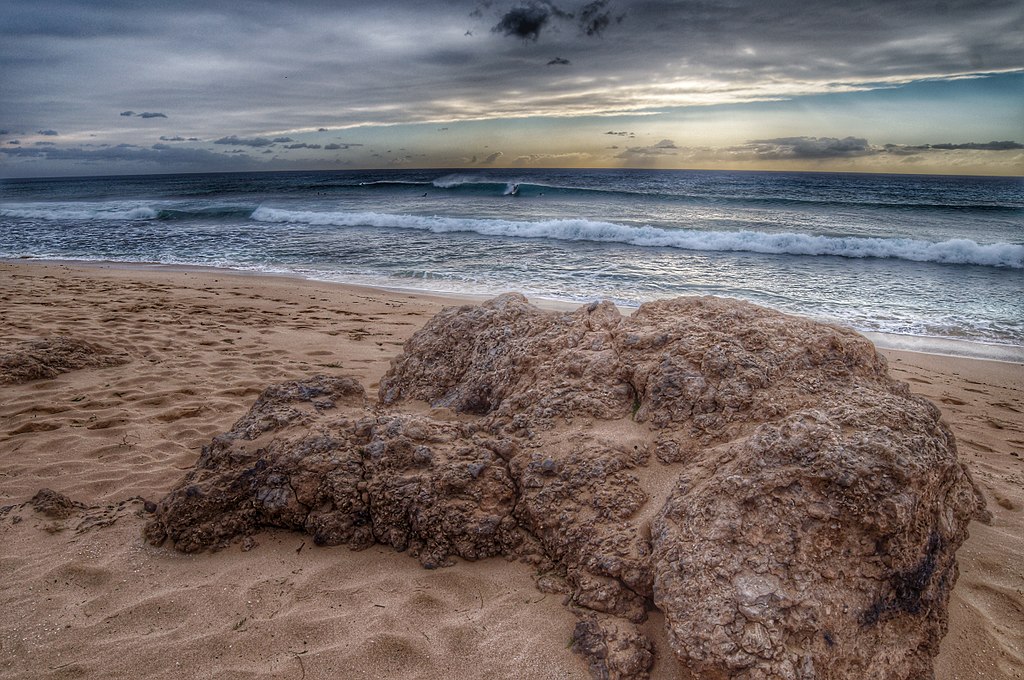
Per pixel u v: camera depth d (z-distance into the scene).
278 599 2.86
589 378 3.56
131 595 2.95
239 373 6.72
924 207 31.86
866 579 2.33
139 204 37.72
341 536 3.24
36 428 5.14
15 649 2.63
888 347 9.84
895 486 2.38
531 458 3.23
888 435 2.59
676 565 2.43
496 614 2.74
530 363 3.87
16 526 3.59
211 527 3.30
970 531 3.62
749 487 2.49
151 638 2.66
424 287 13.83
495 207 32.19
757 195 39.47
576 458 3.12
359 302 11.88
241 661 2.54
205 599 2.88
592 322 4.04
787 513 2.41
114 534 3.49
